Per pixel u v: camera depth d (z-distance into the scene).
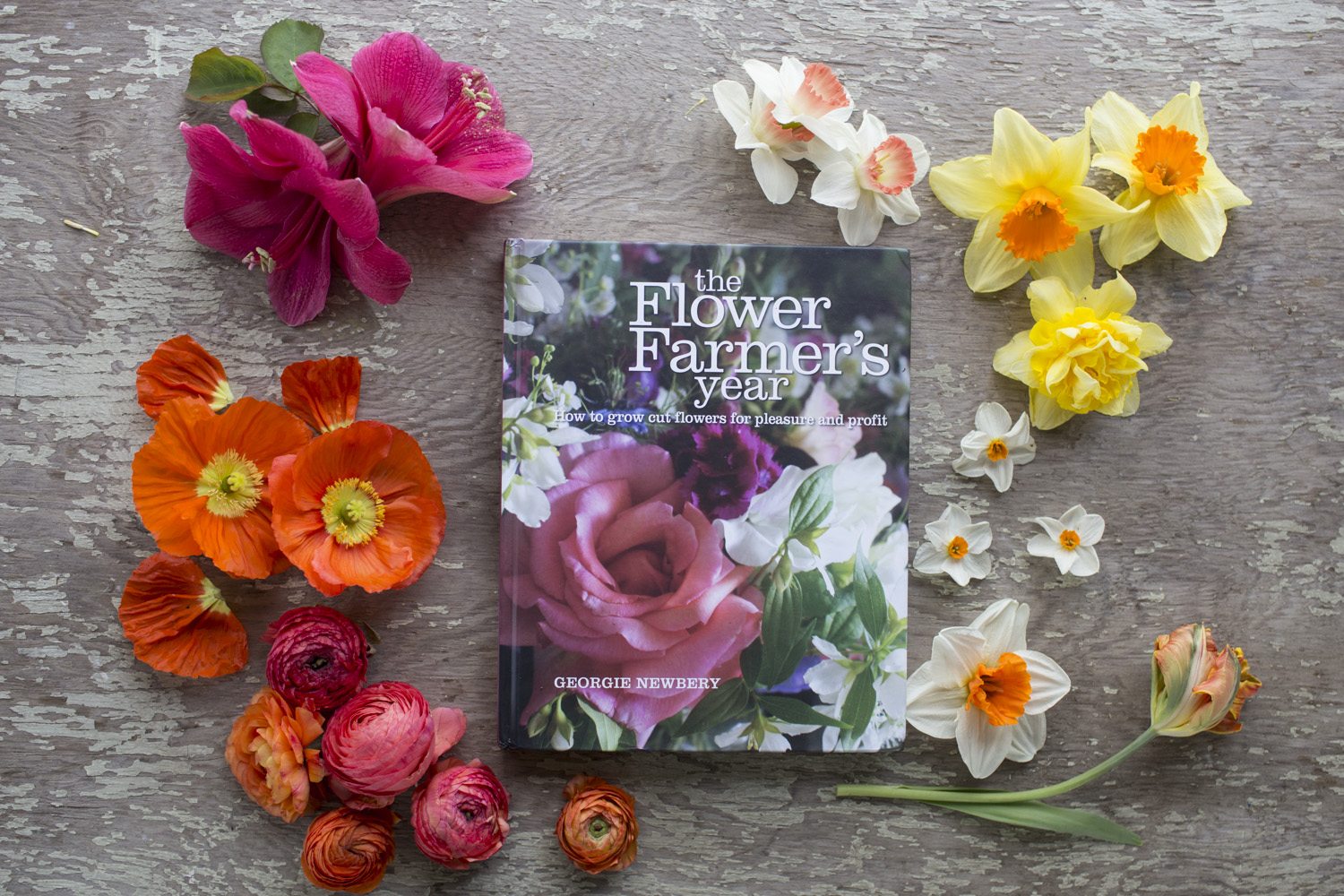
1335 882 0.75
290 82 0.69
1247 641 0.75
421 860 0.71
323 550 0.67
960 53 0.74
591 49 0.73
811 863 0.72
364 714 0.66
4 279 0.70
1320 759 0.75
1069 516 0.73
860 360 0.72
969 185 0.72
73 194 0.71
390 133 0.62
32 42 0.71
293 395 0.69
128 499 0.71
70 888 0.70
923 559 0.73
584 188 0.72
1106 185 0.76
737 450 0.71
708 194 0.73
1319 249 0.76
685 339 0.71
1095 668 0.74
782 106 0.69
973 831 0.73
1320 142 0.76
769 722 0.71
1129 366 0.69
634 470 0.70
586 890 0.71
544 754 0.71
